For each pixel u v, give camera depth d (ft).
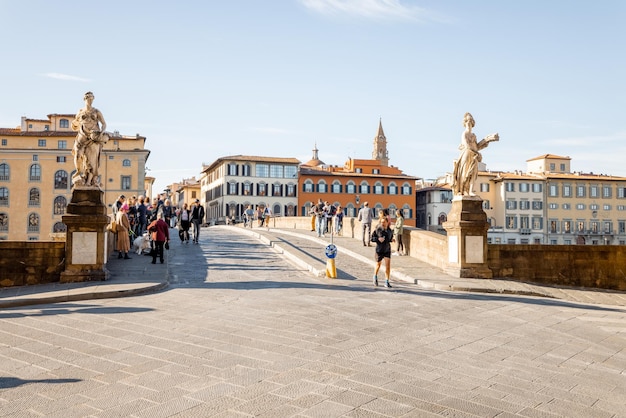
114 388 21.26
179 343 28.04
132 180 256.52
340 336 30.30
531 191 309.63
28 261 49.85
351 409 19.39
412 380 23.11
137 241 72.18
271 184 318.04
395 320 35.45
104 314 35.35
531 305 44.98
